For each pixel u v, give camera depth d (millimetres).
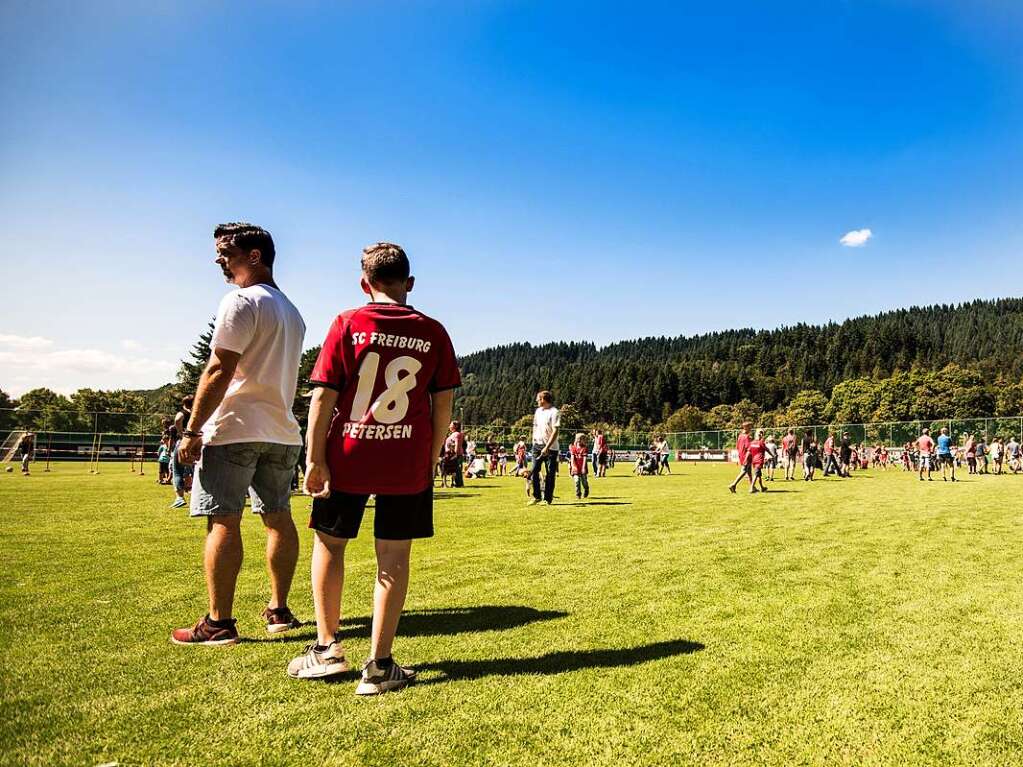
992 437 37375
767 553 5824
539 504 12000
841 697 2445
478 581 4609
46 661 2824
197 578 4688
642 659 2877
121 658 2883
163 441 17844
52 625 3416
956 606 3838
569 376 167250
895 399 92500
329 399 2689
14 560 5473
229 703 2377
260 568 5172
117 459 37938
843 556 5652
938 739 2104
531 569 5074
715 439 53406
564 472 30281
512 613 3689
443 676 2676
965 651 2994
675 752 2008
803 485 19016
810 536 7016
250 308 3213
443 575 4840
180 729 2150
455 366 2898
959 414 87625
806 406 105312
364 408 2658
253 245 3498
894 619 3551
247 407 3215
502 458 29391
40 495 13438
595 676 2664
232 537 3127
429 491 2760
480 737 2107
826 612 3697
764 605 3859
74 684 2551
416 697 2445
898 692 2498
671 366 155125
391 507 2631
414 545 6469
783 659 2877
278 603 3438
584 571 4973
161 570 5012
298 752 1996
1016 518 8961
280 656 2947
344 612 3742
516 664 2816
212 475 3119
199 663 2828
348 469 2633
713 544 6414
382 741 2076
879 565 5207
